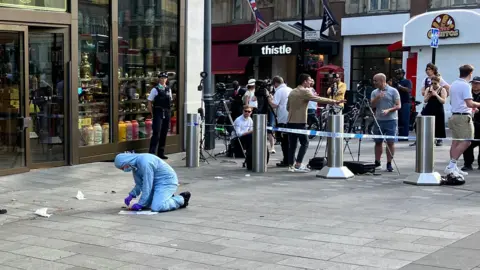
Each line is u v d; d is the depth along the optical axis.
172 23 13.82
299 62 22.44
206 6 14.25
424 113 12.17
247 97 13.25
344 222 6.90
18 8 10.30
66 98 11.30
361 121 16.69
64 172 10.75
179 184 9.66
